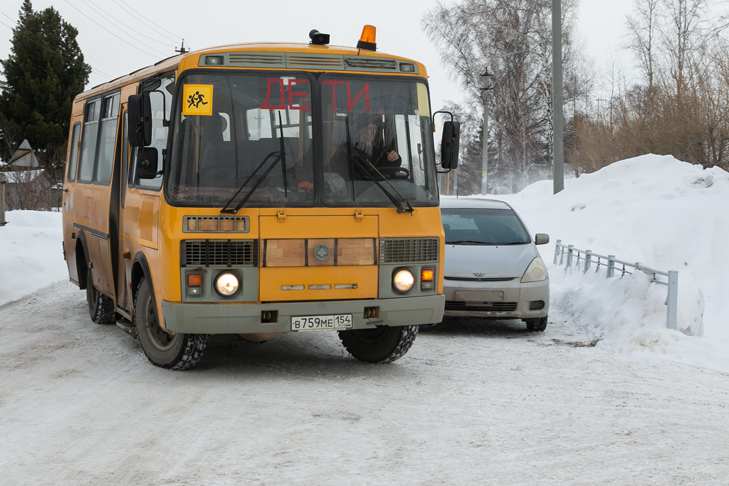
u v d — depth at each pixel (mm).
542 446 6410
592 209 25344
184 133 8266
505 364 9883
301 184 8391
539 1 52688
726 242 20359
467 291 11984
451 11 53312
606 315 12789
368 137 8656
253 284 8227
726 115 30438
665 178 25859
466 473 5719
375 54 8820
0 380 8438
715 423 7246
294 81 8531
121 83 10672
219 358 9898
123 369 9078
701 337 11422
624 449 6359
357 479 5535
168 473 5602
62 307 13766
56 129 49844
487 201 14484
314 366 9523
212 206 8180
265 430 6699
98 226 11359
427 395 8102
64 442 6301
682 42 48250
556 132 27047
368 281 8523
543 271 12445
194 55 8375
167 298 8195
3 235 21750
